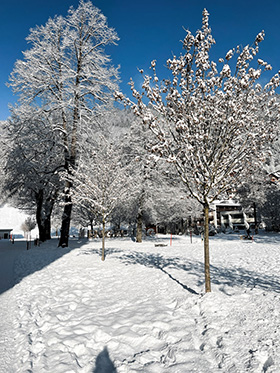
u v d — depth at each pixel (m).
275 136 5.41
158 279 7.71
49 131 18.95
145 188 22.02
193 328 4.24
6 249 20.30
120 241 24.59
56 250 17.00
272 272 7.99
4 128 20.50
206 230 5.98
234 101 5.20
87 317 5.08
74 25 18.98
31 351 3.91
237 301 5.15
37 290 7.41
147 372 3.17
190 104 5.41
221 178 5.73
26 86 17.91
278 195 30.59
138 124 21.80
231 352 3.40
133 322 4.59
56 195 24.23
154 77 5.64
